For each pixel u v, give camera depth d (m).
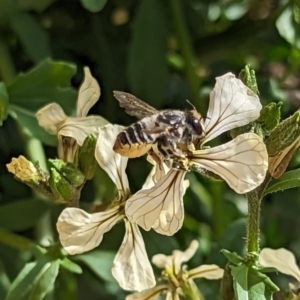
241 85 0.16
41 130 0.20
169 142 0.15
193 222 0.24
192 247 0.18
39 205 0.21
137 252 0.16
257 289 0.16
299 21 0.22
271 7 0.24
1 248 0.21
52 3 0.24
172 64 0.25
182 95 0.25
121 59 0.24
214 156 0.16
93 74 0.24
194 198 0.24
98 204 0.18
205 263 0.20
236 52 0.24
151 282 0.16
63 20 0.24
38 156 0.21
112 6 0.24
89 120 0.18
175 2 0.23
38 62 0.22
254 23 0.24
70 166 0.17
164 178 0.16
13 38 0.23
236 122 0.16
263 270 0.16
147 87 0.23
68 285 0.21
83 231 0.16
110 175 0.17
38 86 0.20
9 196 0.23
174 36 0.24
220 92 0.16
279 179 0.17
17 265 0.21
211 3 0.24
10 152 0.23
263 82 0.24
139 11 0.23
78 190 0.17
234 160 0.16
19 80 0.20
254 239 0.17
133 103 0.16
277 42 0.24
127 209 0.16
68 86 0.20
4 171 0.23
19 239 0.19
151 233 0.21
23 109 0.20
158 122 0.15
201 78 0.25
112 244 0.22
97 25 0.24
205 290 0.21
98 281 0.22
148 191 0.16
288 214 0.24
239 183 0.15
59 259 0.18
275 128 0.16
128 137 0.15
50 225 0.21
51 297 0.20
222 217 0.23
